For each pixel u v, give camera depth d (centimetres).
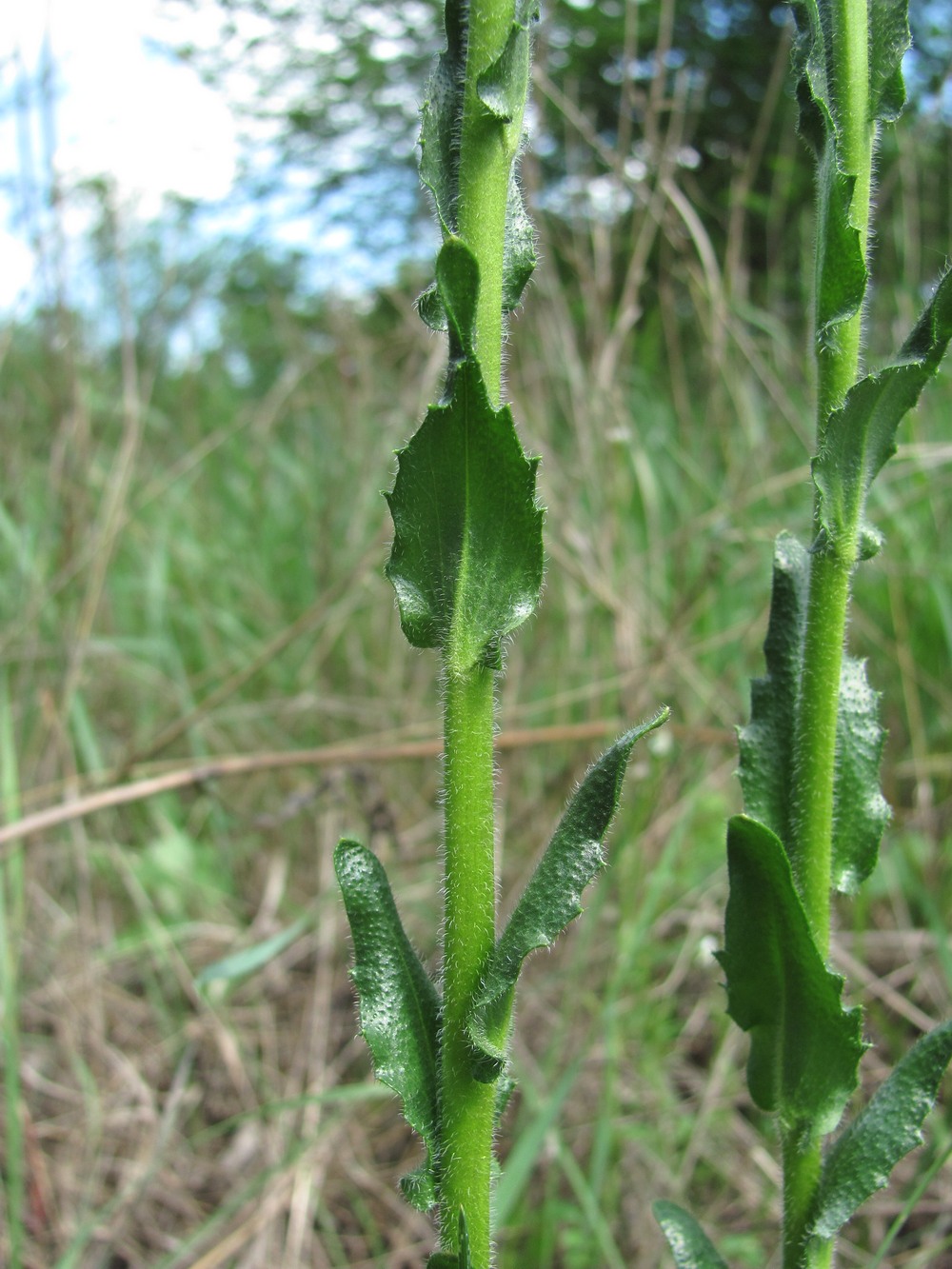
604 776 9
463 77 9
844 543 10
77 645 32
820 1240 11
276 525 47
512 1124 27
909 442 34
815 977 10
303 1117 27
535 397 38
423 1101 10
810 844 11
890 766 32
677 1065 28
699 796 31
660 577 37
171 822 35
